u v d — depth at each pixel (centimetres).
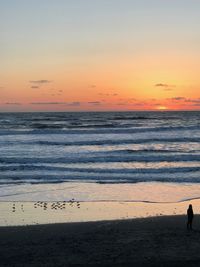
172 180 2645
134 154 3831
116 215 1817
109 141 4653
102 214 1834
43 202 2069
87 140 4825
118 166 3216
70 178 2722
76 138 5125
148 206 1991
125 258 1221
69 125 7625
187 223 1579
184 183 2555
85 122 8800
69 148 4250
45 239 1451
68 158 3516
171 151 4059
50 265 1173
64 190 2350
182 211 1894
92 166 3212
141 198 2156
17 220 1739
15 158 3497
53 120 9825
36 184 2522
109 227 1606
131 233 1505
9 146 4378
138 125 7681
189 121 9269
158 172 2934
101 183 2553
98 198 2155
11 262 1205
